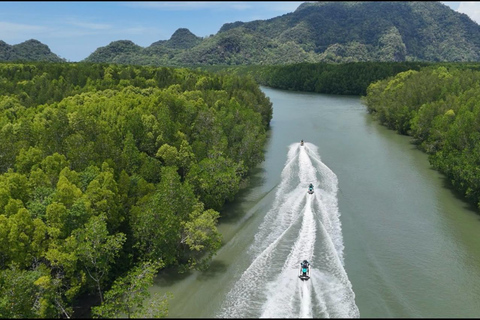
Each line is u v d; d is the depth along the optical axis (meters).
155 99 109.62
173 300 55.53
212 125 102.62
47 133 81.00
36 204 57.41
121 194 65.56
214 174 79.50
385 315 49.62
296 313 49.75
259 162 106.69
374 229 72.94
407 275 58.91
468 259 63.75
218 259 65.50
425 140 124.75
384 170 105.69
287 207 82.12
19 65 162.38
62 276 51.97
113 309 51.06
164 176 69.06
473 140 90.06
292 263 61.28
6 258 51.03
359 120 177.25
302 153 120.06
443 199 86.94
